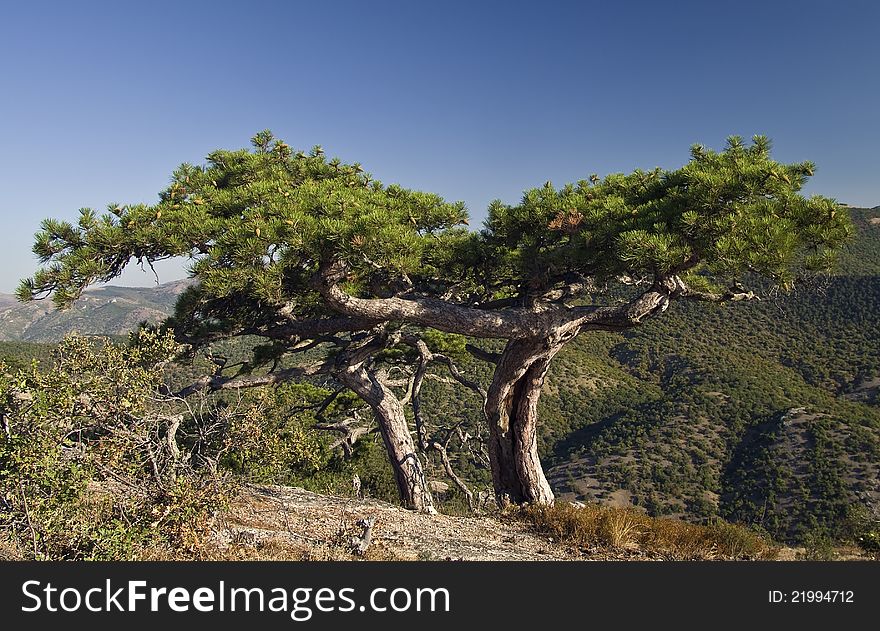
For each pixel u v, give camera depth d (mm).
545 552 8836
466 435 15141
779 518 39281
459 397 49188
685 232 8594
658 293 10953
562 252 9867
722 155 9898
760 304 91750
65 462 5570
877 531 11156
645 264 8836
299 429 8406
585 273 10969
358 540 7879
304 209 9477
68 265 8703
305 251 8883
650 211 9492
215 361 13125
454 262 11398
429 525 10172
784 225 8023
